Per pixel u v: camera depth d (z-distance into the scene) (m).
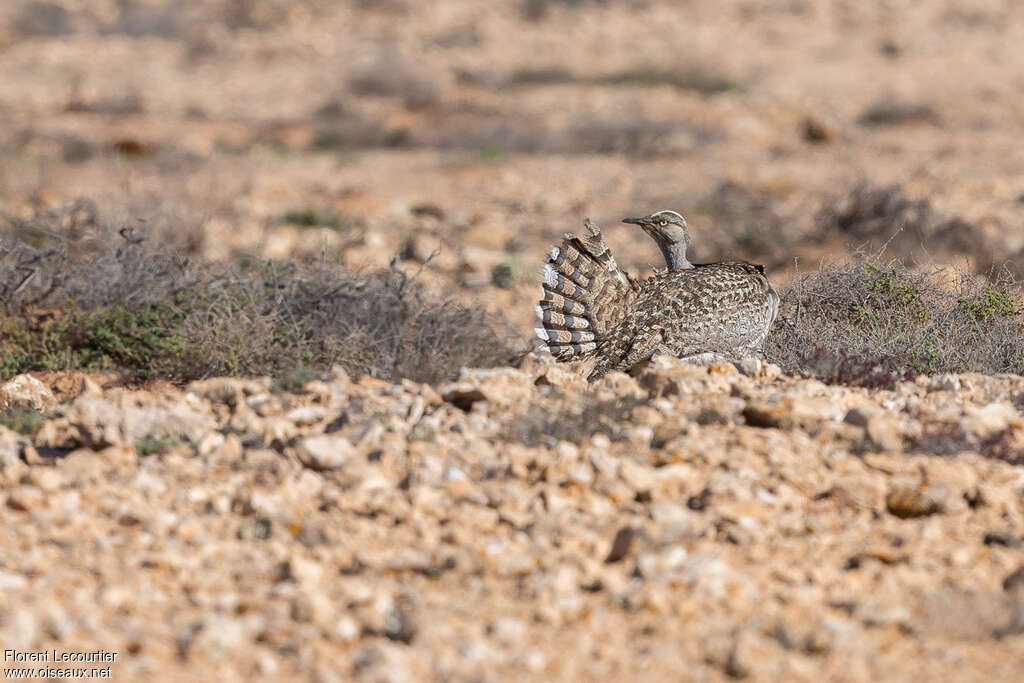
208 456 24.56
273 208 66.19
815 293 34.53
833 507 22.08
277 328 33.88
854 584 19.16
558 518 21.22
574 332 30.53
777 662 16.67
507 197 72.06
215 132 99.25
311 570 19.14
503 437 25.14
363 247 55.50
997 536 20.64
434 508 21.67
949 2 170.38
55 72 134.25
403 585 19.19
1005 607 17.98
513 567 19.55
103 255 37.97
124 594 18.48
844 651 17.02
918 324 32.91
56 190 68.31
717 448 24.09
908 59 138.88
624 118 98.62
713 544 20.45
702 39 150.88
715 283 30.14
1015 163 81.94
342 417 26.53
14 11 167.88
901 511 22.00
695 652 17.14
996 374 30.80
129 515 21.38
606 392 27.59
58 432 26.20
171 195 66.25
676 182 76.44
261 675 16.42
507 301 47.00
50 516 21.38
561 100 113.62
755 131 95.69
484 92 119.38
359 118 105.31
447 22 164.50
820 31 156.00
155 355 33.38
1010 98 112.94
